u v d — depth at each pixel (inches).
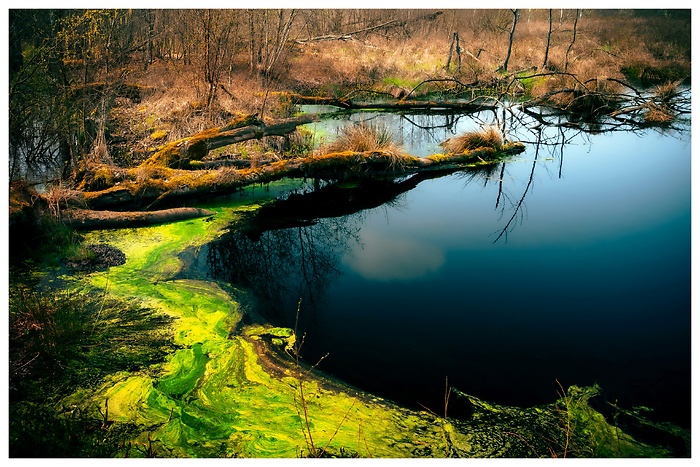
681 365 169.0
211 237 255.8
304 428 139.4
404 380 161.8
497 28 818.8
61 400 142.3
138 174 283.3
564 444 136.8
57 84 347.3
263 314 196.5
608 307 202.7
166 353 166.9
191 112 420.5
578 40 764.0
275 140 391.9
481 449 134.4
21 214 217.2
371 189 339.6
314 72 637.9
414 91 598.5
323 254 249.1
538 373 165.8
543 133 470.0
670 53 718.5
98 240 240.5
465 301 207.6
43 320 168.4
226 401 148.5
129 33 613.9
